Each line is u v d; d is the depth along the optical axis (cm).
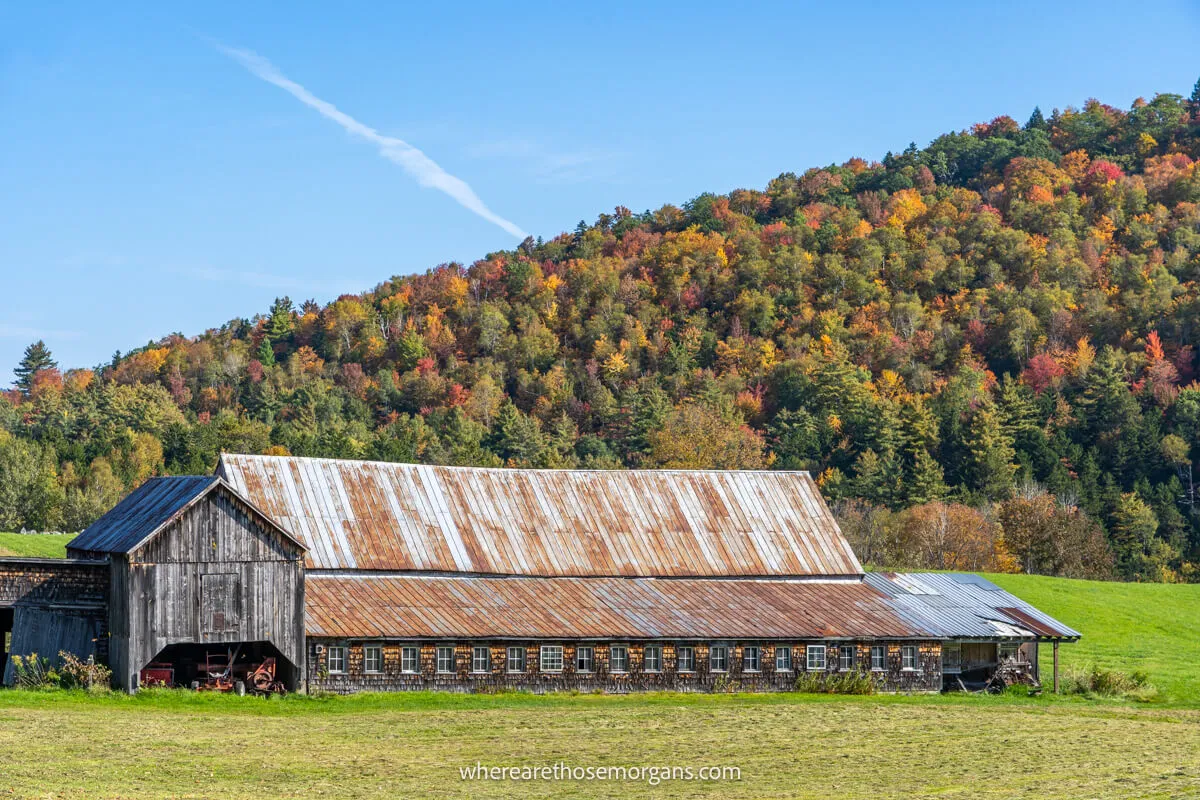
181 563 5709
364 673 5956
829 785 4019
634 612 6569
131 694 5550
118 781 3809
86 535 6247
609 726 5119
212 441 19675
